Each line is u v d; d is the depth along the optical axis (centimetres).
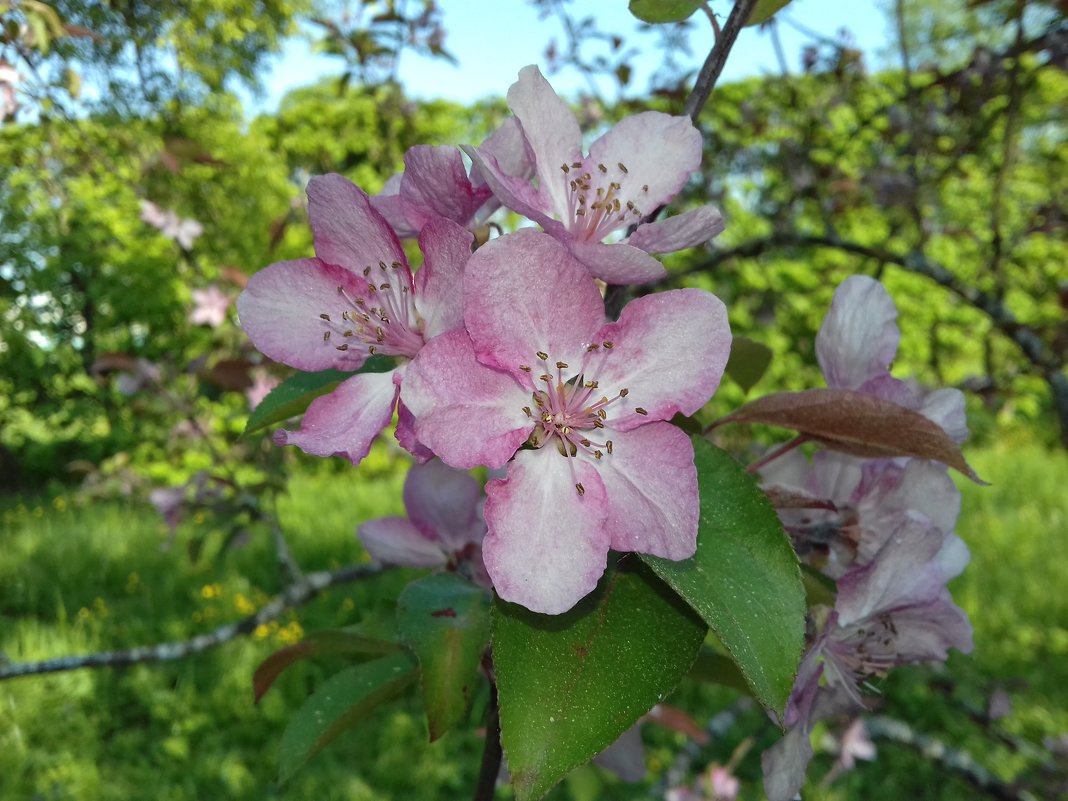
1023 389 1091
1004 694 350
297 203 326
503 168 104
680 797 327
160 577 726
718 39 105
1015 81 298
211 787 464
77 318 1029
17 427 1098
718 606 80
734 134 544
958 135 422
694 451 92
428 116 1070
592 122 530
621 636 85
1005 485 1015
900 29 308
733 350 132
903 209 428
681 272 290
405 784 459
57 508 953
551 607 80
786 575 84
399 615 114
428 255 91
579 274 86
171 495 384
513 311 85
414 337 94
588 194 104
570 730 79
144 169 367
